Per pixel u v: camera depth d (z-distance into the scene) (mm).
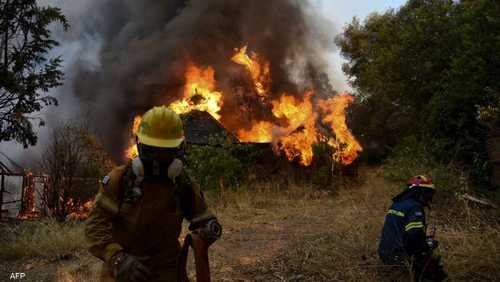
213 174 11906
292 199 11641
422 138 12109
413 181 4887
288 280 5012
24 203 12883
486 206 7625
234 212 9594
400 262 4590
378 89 18578
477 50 9859
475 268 4859
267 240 6840
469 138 10633
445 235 6098
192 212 2662
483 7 10102
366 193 10367
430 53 13344
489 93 9703
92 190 12172
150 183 2475
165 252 2619
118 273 2295
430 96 13758
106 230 2459
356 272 5027
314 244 6129
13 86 12594
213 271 5449
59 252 7289
